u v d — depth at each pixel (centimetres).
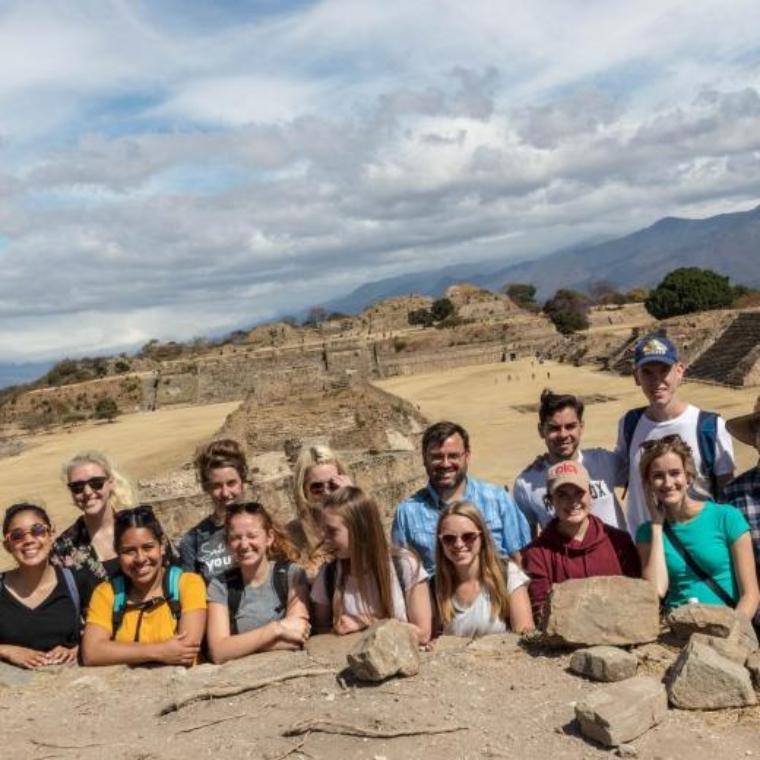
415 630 309
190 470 1359
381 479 1204
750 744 254
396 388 3625
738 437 371
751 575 321
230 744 271
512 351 4569
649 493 330
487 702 279
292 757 261
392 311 6619
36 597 358
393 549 341
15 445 3453
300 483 399
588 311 5419
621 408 2302
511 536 375
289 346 5422
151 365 5419
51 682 338
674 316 4009
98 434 3406
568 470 337
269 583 350
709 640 288
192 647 341
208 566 362
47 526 354
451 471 372
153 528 342
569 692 282
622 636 302
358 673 296
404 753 256
